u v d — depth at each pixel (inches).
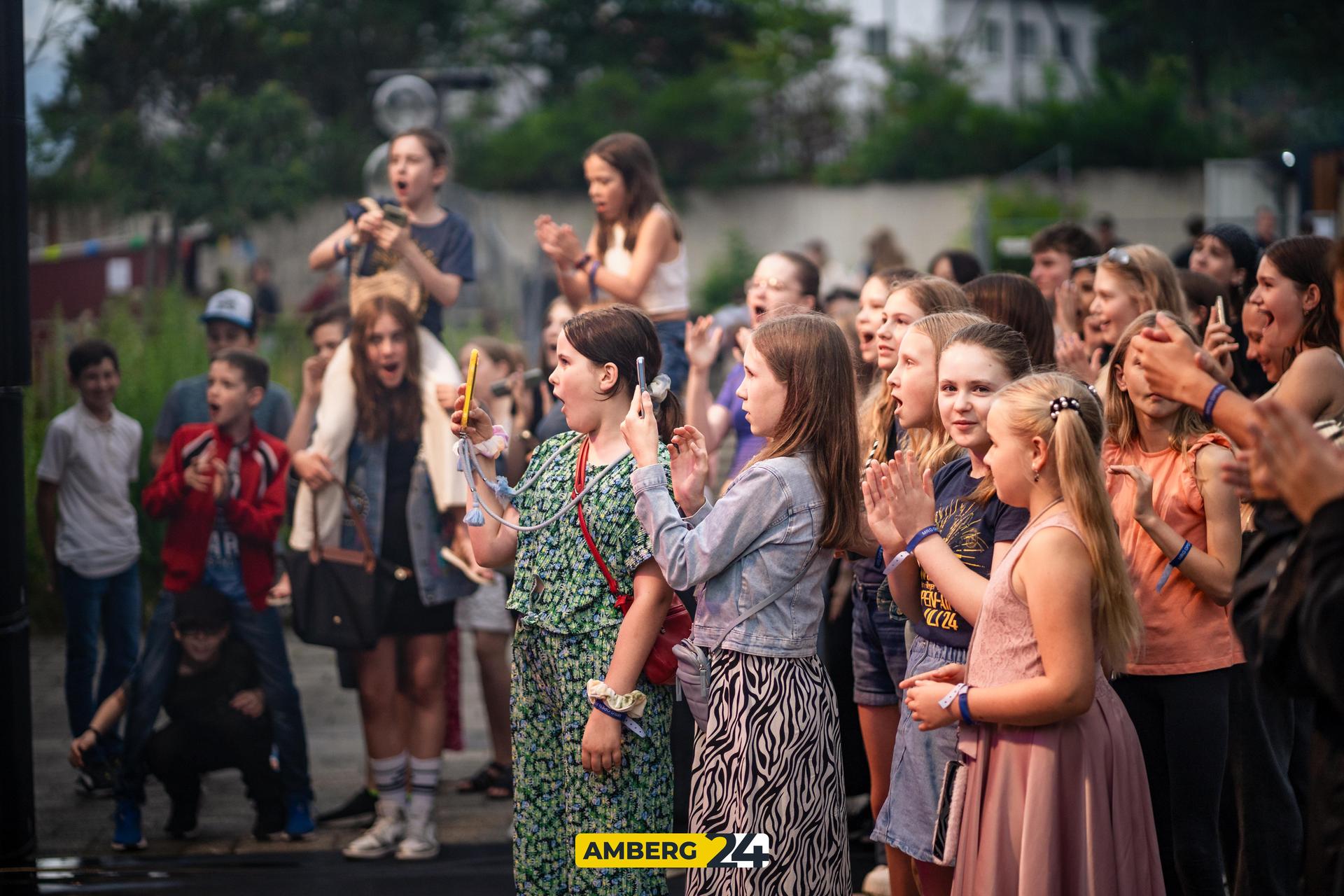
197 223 800.3
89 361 259.4
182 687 227.1
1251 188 585.6
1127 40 1413.6
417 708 223.6
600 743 150.3
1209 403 118.7
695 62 1611.7
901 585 153.1
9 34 196.5
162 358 397.1
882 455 179.9
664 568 145.2
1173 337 121.3
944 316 161.9
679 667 151.9
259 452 235.3
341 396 223.0
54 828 235.8
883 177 1414.9
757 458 151.9
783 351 150.6
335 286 673.6
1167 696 159.9
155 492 228.8
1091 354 219.8
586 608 155.3
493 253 873.5
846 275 932.0
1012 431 132.0
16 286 199.5
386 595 221.3
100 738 238.5
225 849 225.3
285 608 404.5
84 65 743.7
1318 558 103.3
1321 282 167.5
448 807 252.7
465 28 1438.2
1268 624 110.1
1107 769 131.6
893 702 175.6
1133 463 164.2
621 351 158.2
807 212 1428.4
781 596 147.9
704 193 1445.6
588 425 159.6
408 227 238.1
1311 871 121.1
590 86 1471.5
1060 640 125.6
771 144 1481.3
